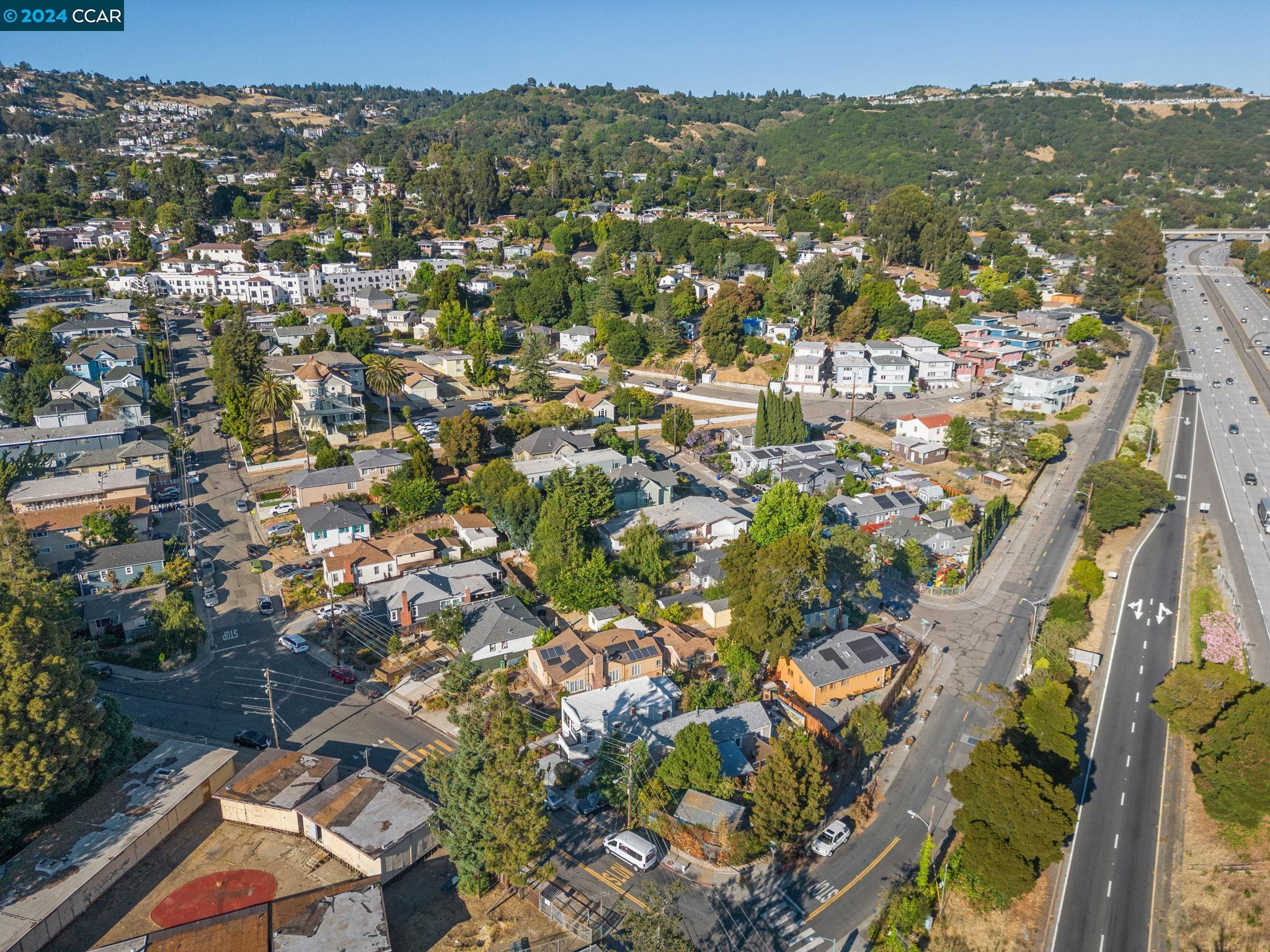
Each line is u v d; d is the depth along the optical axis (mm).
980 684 72812
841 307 179000
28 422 123312
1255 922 50156
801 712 66375
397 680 71250
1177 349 179500
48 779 48969
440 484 107625
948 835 56281
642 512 96500
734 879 51750
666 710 65375
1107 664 76250
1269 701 57750
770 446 122688
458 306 181750
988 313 187750
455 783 48094
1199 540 99250
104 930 45594
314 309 195625
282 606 82438
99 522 88750
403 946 45500
